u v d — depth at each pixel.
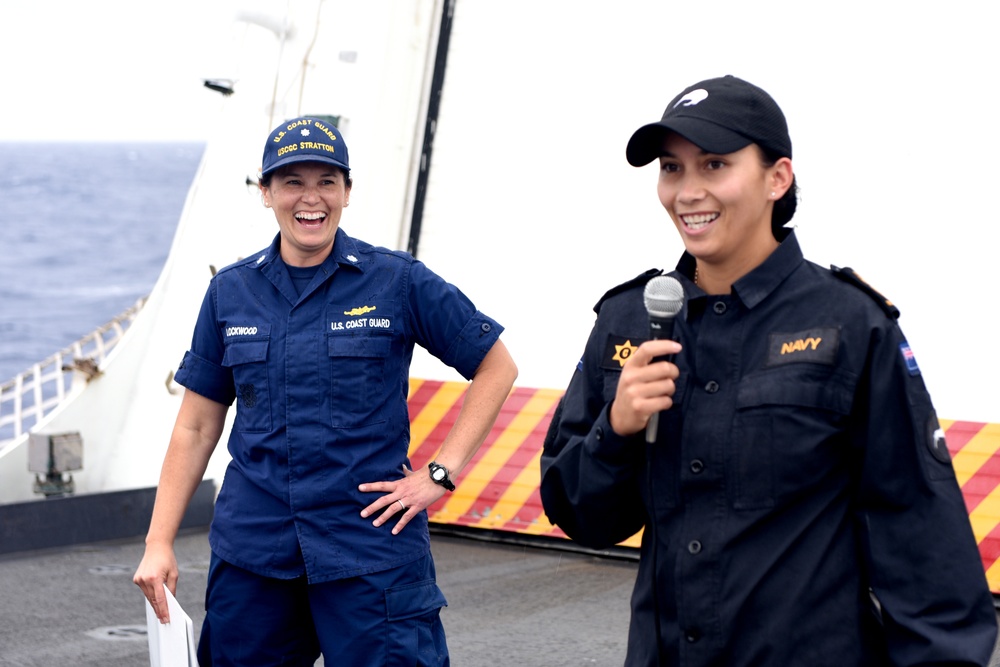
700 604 1.97
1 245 67.31
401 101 7.74
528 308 7.29
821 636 1.92
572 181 7.30
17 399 8.44
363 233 7.61
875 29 6.57
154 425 8.01
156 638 2.95
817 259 6.57
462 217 7.59
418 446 7.21
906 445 1.90
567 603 5.69
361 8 7.78
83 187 115.56
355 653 2.96
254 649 3.05
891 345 1.91
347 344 2.99
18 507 6.84
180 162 173.62
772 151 1.97
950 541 1.87
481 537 7.03
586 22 7.36
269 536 2.98
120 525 7.36
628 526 2.19
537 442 6.94
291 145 2.97
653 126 1.95
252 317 3.04
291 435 2.96
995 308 6.15
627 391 1.95
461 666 4.70
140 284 54.09
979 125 6.31
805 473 1.92
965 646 1.83
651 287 1.99
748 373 1.98
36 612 5.56
